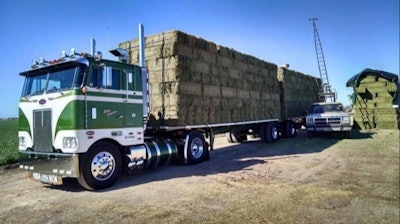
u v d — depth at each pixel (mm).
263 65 14953
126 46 10266
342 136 17219
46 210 5199
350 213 5039
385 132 19547
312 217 4816
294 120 18547
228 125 11578
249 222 4543
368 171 8398
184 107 9250
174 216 4797
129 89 7488
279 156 11148
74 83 6359
